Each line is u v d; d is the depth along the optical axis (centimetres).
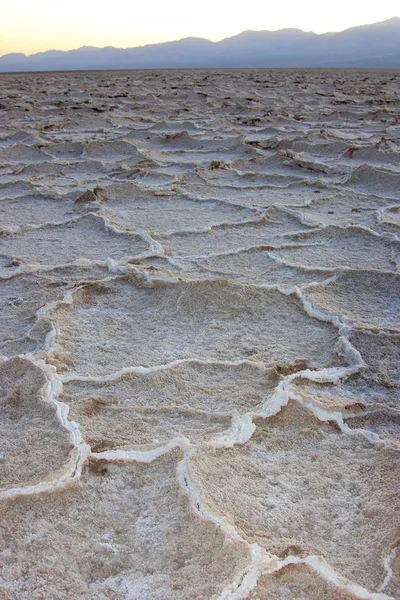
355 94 1411
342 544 146
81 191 508
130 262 341
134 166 624
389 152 649
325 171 598
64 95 1423
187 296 284
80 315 277
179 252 365
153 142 777
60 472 164
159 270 308
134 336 258
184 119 981
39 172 612
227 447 178
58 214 461
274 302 286
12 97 1358
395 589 132
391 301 290
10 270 334
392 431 193
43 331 255
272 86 1652
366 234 392
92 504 158
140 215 453
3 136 793
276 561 135
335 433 189
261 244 378
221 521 146
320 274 319
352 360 233
